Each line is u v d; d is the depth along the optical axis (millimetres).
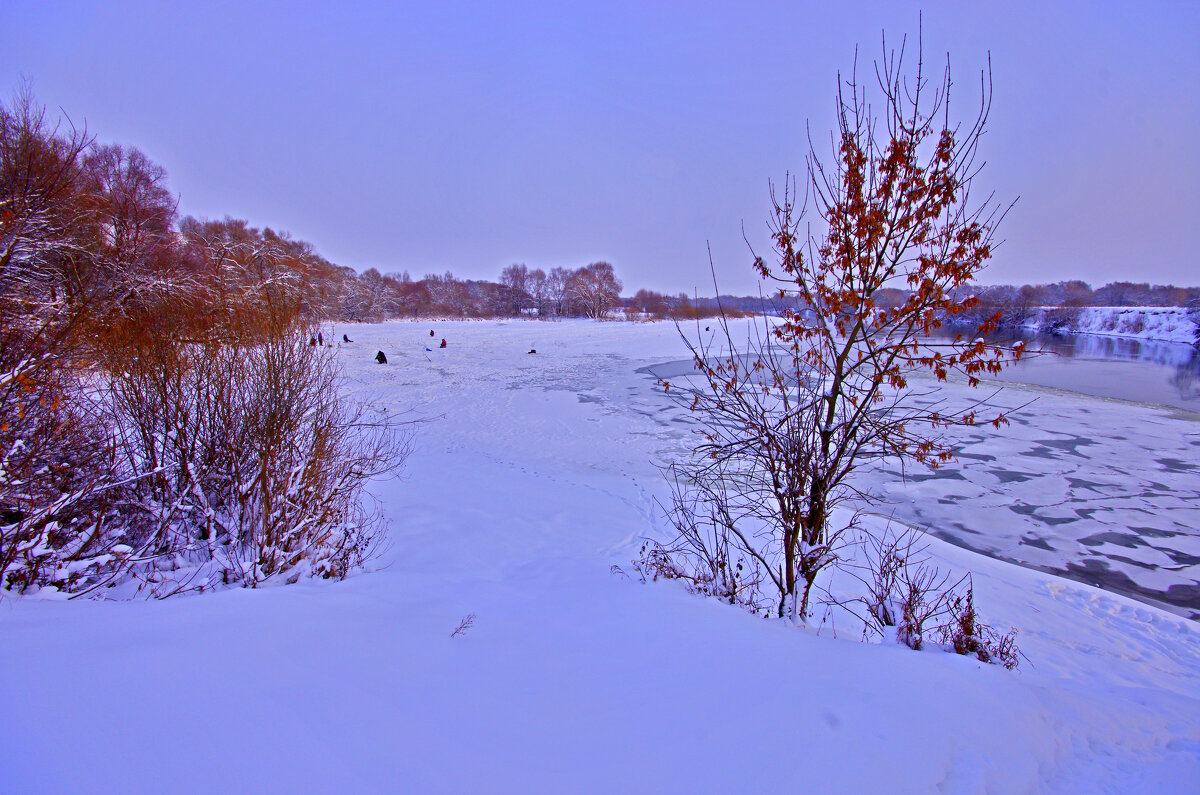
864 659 3674
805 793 2125
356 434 9852
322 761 1926
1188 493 11578
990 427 16812
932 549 8570
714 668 3289
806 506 5098
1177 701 4203
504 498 9578
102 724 1938
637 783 2062
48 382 4527
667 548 7363
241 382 5633
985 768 2523
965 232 3949
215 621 3146
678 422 16688
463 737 2225
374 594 4461
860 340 4734
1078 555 9016
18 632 2633
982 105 3908
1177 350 41844
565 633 3852
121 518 5340
